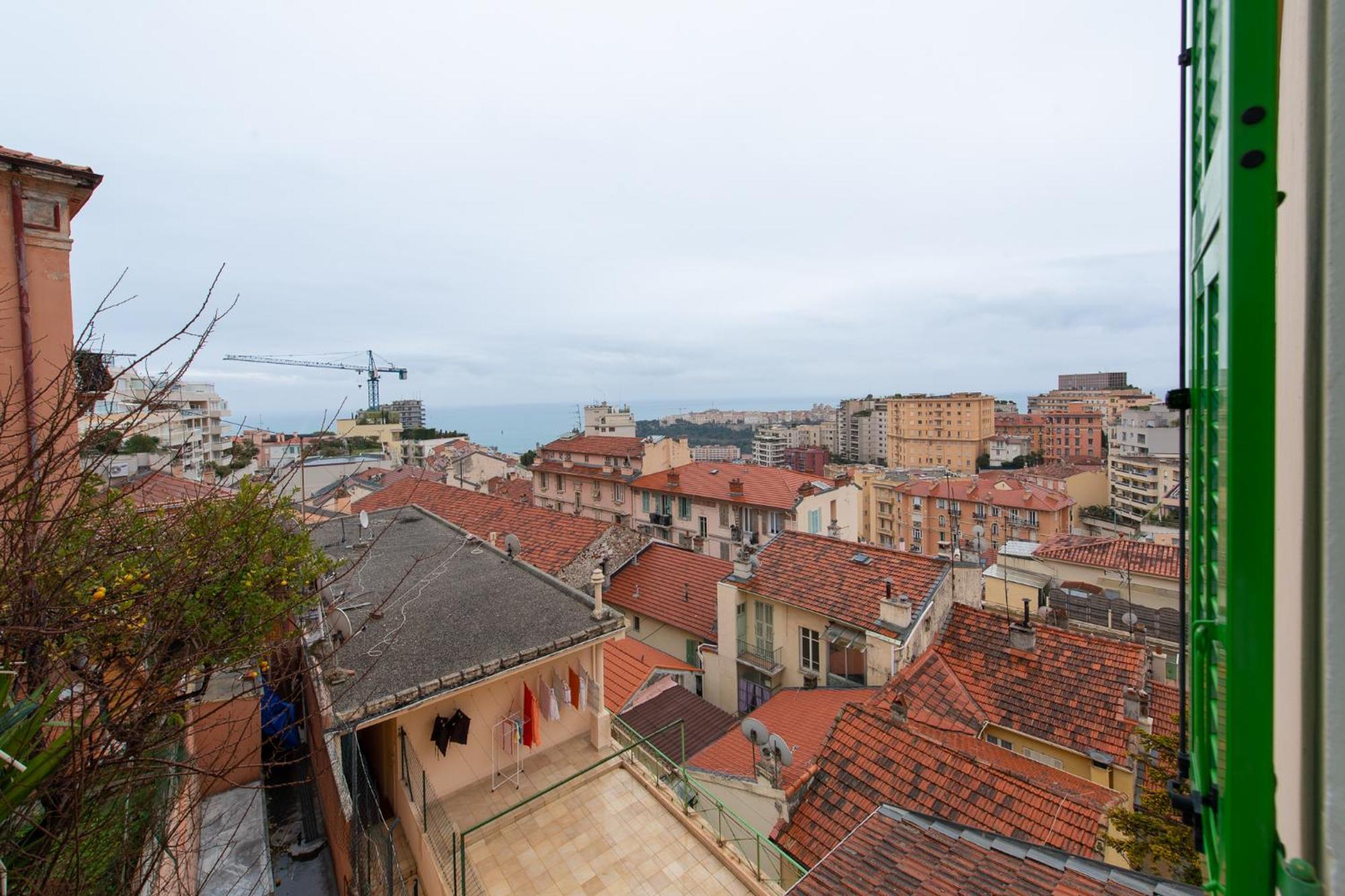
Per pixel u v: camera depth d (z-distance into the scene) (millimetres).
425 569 11859
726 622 18812
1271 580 1370
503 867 7578
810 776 9984
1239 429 1384
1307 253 1269
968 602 17094
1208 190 1803
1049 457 103875
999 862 6227
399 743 8250
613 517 43906
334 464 36562
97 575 5336
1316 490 1263
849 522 36594
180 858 5969
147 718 5227
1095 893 5668
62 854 4359
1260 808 1393
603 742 9711
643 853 7832
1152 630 22031
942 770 9500
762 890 7195
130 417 5227
